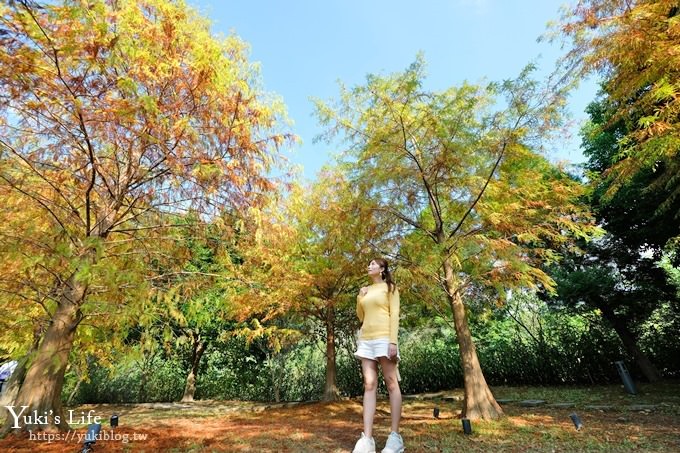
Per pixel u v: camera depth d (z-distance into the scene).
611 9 4.25
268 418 6.18
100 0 3.13
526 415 5.55
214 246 5.20
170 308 5.05
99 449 3.40
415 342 11.94
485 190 5.98
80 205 4.70
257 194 4.64
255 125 4.59
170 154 4.07
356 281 7.98
